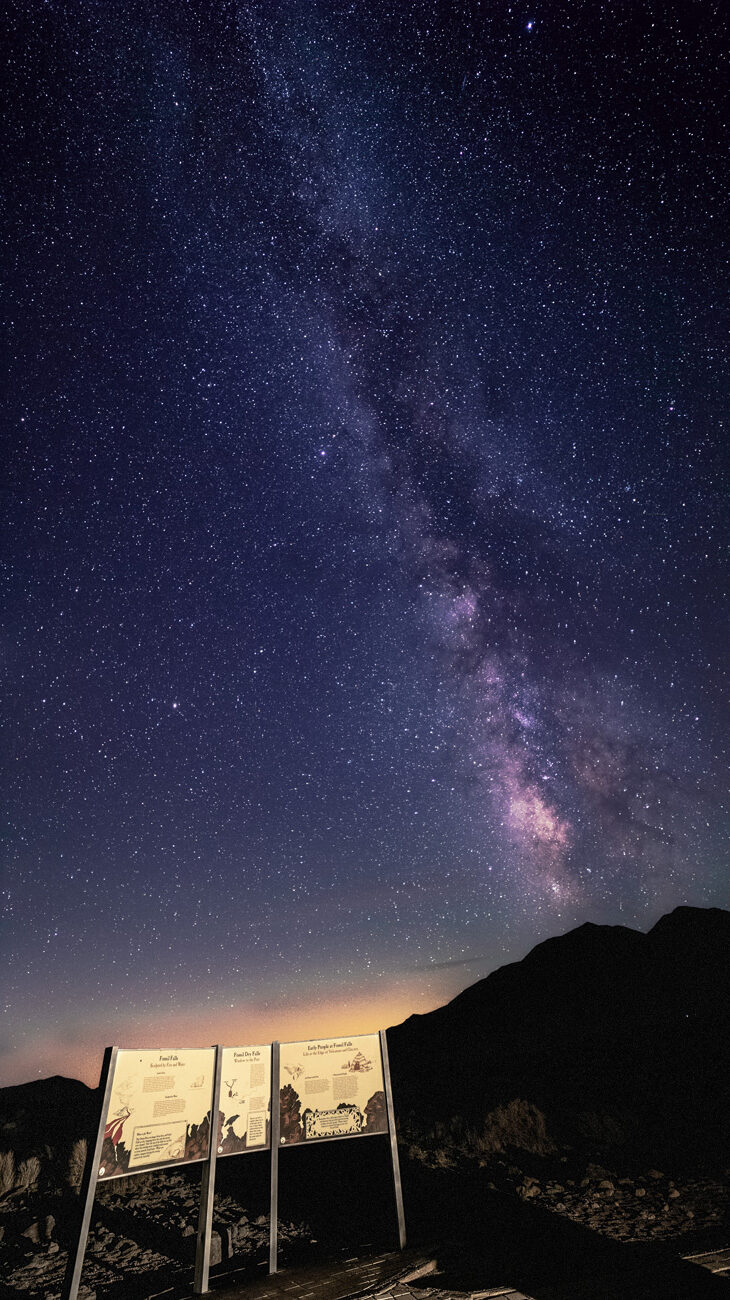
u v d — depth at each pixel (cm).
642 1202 756
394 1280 534
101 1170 543
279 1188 971
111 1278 615
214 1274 616
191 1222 792
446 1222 734
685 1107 1372
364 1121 698
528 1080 1852
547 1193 828
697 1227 641
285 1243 710
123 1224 799
